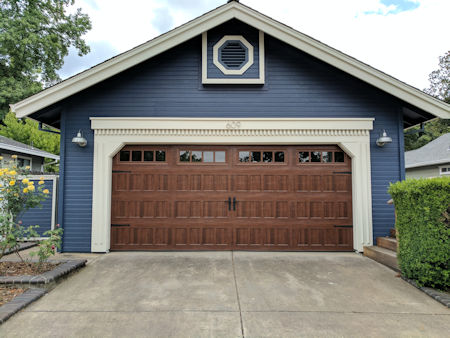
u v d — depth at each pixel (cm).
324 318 295
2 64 1440
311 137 567
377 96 576
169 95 571
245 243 566
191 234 566
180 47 579
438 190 364
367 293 362
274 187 575
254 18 535
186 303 328
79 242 548
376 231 553
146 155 578
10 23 1332
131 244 563
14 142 1295
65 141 560
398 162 565
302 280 407
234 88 574
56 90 516
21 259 439
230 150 581
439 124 2166
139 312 305
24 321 283
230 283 393
